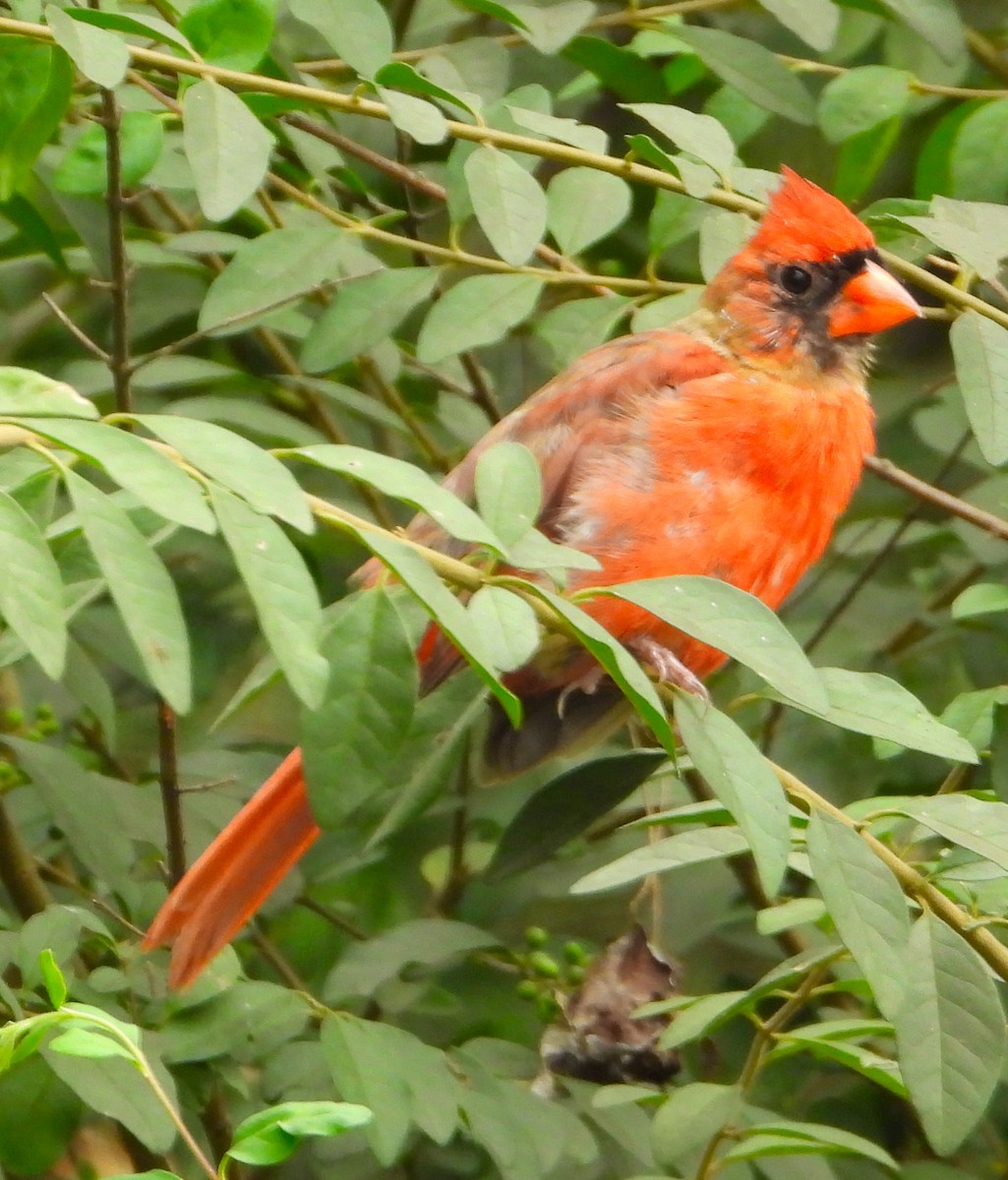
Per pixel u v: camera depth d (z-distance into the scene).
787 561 6.65
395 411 8.26
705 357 6.66
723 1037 7.58
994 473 7.99
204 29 5.64
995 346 5.56
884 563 8.32
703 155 5.76
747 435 6.43
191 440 3.54
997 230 5.69
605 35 8.88
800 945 7.55
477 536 3.67
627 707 6.62
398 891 8.30
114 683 8.51
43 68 5.35
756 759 4.16
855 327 6.66
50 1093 5.78
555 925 7.96
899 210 6.55
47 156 6.90
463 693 5.92
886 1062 5.34
